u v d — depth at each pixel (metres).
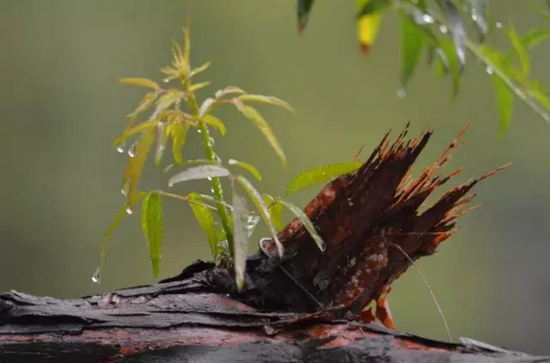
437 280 4.79
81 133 4.83
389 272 2.17
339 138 4.96
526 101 2.23
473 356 2.09
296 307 2.16
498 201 5.03
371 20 2.27
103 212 4.78
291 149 4.84
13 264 4.60
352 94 5.03
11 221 4.62
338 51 5.05
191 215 4.51
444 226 2.17
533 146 4.95
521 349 4.85
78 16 4.90
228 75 4.93
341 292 2.16
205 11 4.99
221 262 2.16
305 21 2.13
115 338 2.11
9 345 2.11
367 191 2.16
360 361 2.10
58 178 4.75
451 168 4.91
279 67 5.00
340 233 2.16
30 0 4.84
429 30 2.20
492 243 5.00
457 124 5.00
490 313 4.91
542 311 4.97
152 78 4.92
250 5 5.01
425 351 2.10
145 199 2.15
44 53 4.84
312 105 4.98
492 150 4.98
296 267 2.16
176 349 2.11
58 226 4.70
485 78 4.96
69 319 2.12
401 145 2.15
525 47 2.24
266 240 2.17
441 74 2.27
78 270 4.65
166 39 4.96
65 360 2.11
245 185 2.12
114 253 4.67
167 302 2.14
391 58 5.07
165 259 4.50
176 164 2.14
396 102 5.03
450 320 4.77
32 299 2.13
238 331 2.11
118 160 4.86
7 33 4.80
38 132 4.77
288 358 2.10
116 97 4.90
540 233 4.98
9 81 4.76
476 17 2.15
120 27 4.93
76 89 4.86
